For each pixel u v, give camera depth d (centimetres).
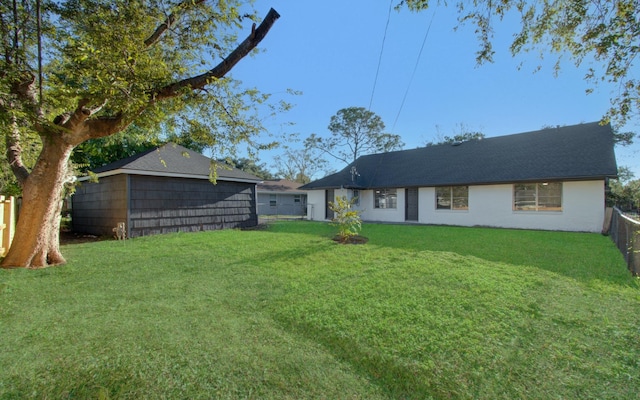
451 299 357
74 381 220
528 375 220
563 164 1159
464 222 1373
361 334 285
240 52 526
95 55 393
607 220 1048
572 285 416
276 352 260
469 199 1361
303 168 4059
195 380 221
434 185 1426
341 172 1919
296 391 211
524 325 293
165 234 979
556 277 454
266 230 1120
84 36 449
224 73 534
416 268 495
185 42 555
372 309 338
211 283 455
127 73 421
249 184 1312
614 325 291
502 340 266
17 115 429
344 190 1688
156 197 1001
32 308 353
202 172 1116
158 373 228
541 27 401
